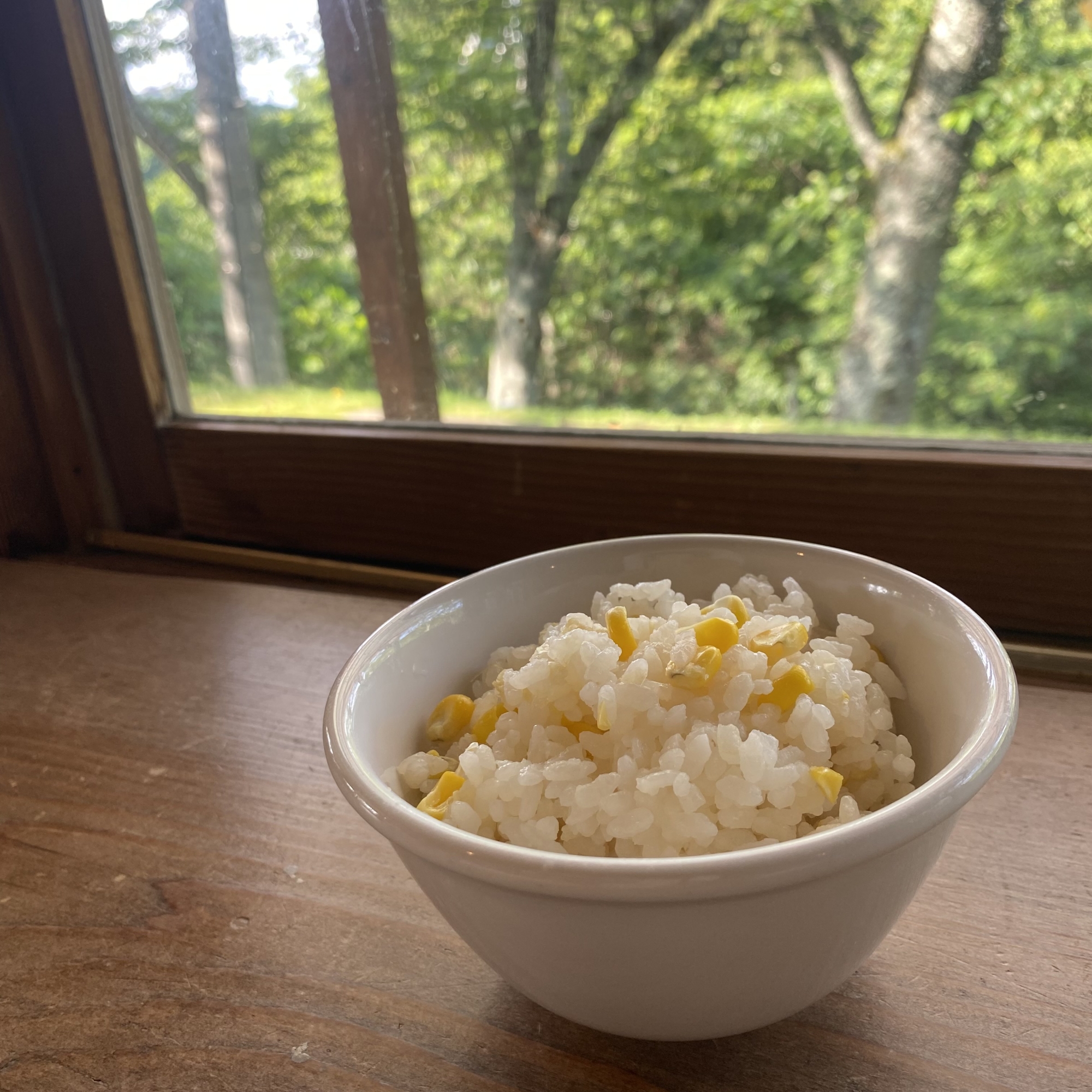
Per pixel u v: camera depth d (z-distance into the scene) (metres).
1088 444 0.30
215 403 0.46
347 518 0.41
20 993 0.21
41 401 0.44
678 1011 0.16
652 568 0.23
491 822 0.18
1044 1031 0.18
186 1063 0.19
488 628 0.22
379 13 0.41
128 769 0.28
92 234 0.41
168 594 0.40
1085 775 0.24
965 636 0.19
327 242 0.44
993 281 0.49
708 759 0.17
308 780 0.27
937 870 0.22
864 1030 0.19
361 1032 0.19
